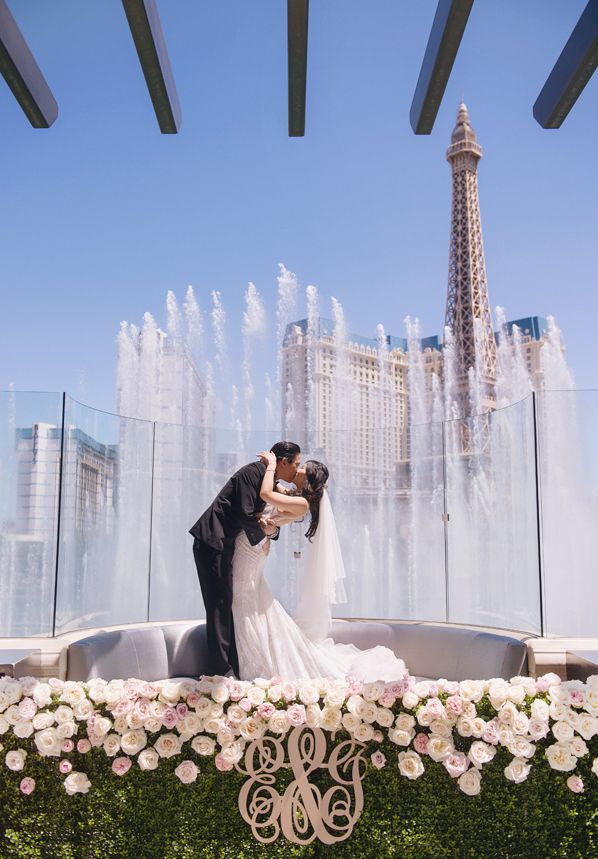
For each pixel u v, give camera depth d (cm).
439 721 246
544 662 363
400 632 413
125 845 244
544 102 279
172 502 530
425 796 245
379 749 249
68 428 431
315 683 254
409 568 557
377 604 568
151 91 260
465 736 248
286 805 242
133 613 495
